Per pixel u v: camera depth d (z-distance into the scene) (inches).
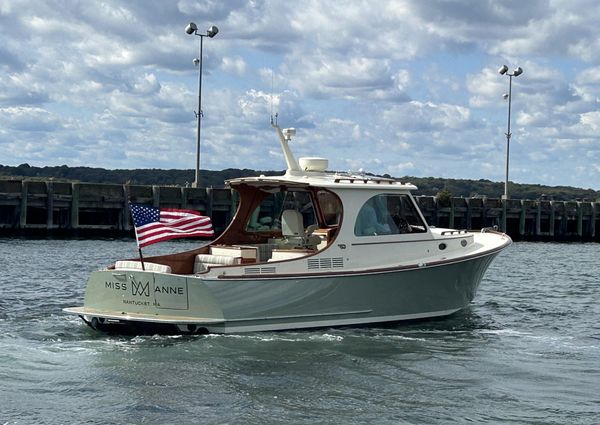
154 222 495.5
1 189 1567.4
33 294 710.5
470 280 590.9
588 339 543.8
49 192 1592.0
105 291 507.2
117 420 337.7
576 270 1125.7
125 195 1644.9
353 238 541.6
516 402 382.0
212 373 414.9
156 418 341.4
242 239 583.8
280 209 574.6
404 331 544.1
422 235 571.5
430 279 561.0
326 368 433.1
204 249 569.6
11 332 513.0
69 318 571.8
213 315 493.4
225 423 337.7
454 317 605.9
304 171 572.4
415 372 432.5
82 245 1321.4
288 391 387.9
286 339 497.0
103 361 434.6
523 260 1310.3
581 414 364.5
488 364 457.1
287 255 540.7
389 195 559.2
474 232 650.2
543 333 563.8
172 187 1691.7
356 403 372.5
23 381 393.7
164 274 487.2
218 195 1717.5
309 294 517.7
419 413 360.2
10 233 1585.9
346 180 547.2
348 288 530.0
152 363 431.8
